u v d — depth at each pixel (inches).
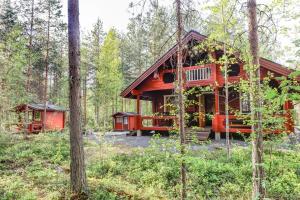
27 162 410.0
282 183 277.3
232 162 368.8
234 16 306.5
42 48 977.5
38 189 281.3
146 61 1402.6
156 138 277.1
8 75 603.2
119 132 893.2
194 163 335.9
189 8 255.3
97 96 1238.9
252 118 209.2
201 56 627.5
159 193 291.6
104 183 297.4
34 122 897.5
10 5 967.6
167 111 742.5
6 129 619.5
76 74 258.1
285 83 79.4
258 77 217.9
